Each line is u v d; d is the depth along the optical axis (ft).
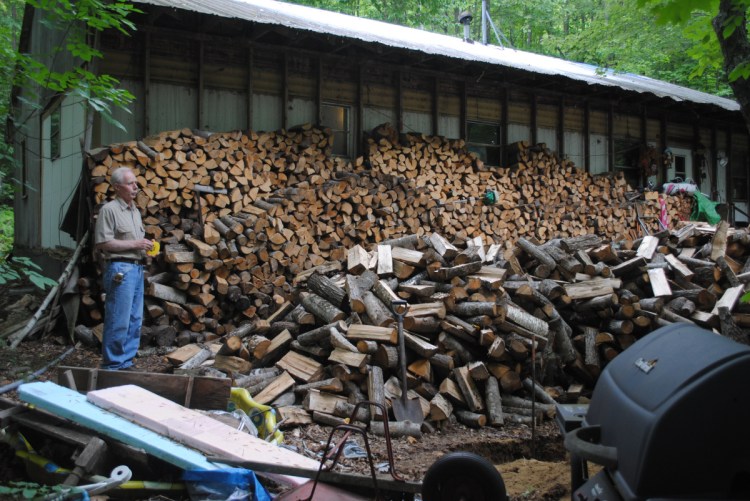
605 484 8.22
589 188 42.34
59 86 23.29
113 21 22.95
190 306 24.50
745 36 14.44
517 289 21.30
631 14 50.42
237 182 27.76
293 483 11.94
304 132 31.32
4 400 12.98
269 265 26.94
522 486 14.08
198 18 27.94
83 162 24.93
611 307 22.21
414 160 34.83
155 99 29.60
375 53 34.73
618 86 40.24
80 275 25.07
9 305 30.68
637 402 7.52
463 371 18.93
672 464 6.84
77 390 14.97
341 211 30.48
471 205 36.29
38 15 39.58
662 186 47.80
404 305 17.58
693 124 50.26
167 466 11.93
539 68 39.04
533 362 17.74
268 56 32.55
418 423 17.31
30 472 11.66
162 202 25.58
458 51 37.52
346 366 18.07
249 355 19.49
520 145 39.45
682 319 22.07
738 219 53.36
